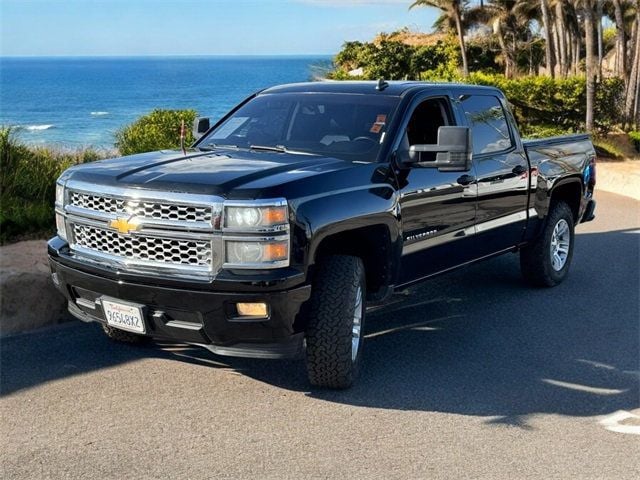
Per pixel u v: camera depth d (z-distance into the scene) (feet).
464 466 14.39
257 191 15.67
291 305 15.89
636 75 121.60
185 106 302.04
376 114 20.40
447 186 21.07
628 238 38.37
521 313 25.04
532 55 194.08
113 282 16.47
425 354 20.84
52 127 207.10
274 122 21.39
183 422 15.99
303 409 16.85
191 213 15.84
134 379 18.29
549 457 14.88
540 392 18.33
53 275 18.39
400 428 16.02
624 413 17.20
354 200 17.40
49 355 19.71
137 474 13.70
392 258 19.03
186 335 16.47
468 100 23.41
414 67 163.02
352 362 17.61
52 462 14.10
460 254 22.49
